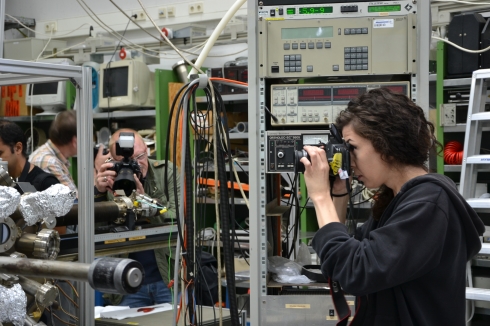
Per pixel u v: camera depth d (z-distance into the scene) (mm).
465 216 1207
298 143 1715
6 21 5629
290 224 2408
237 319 1712
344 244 1243
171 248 2629
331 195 1457
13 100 5227
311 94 1736
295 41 1709
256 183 1730
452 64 3701
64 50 5355
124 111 4754
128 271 889
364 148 1275
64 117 3531
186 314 1710
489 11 3848
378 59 1689
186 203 1678
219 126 1770
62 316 2080
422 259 1136
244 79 4148
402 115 1229
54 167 3420
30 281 1448
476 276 3410
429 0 1669
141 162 2834
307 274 1837
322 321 1715
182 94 1730
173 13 5324
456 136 4047
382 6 1686
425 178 1211
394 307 1237
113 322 2262
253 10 1716
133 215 2281
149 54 4938
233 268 1717
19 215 1437
